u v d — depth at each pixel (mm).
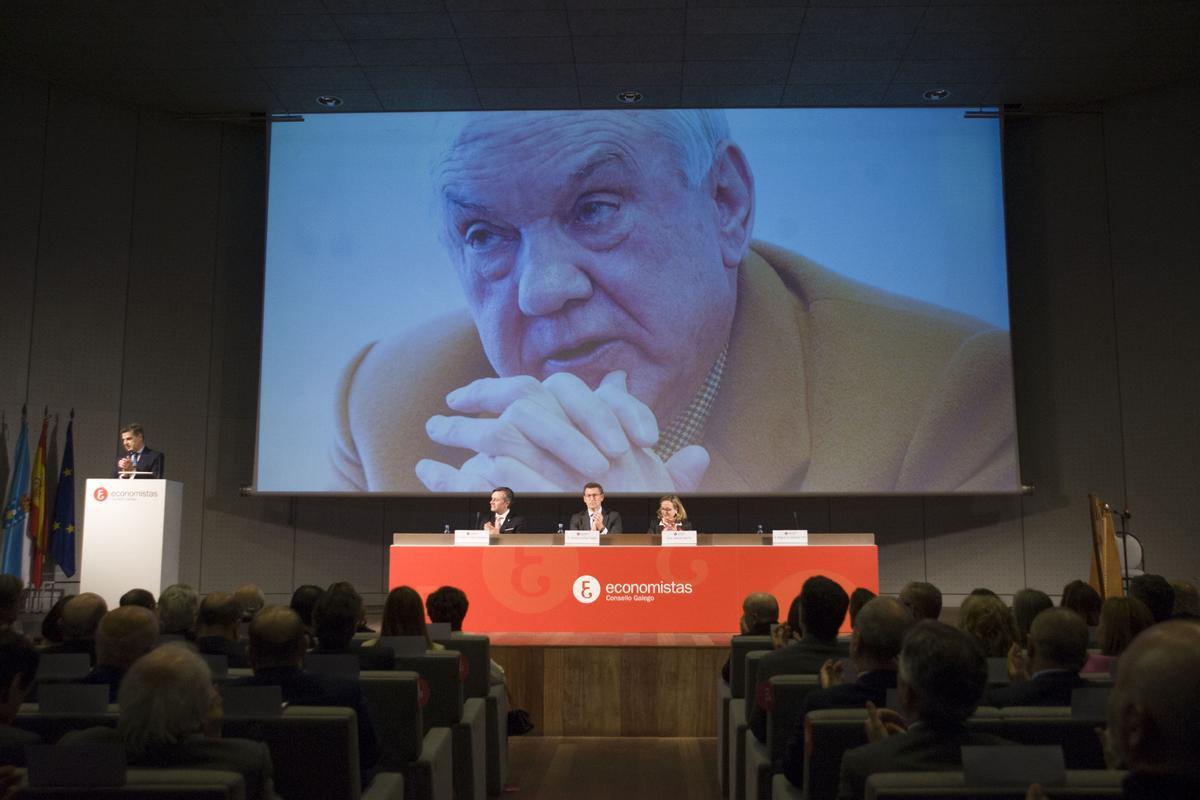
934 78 9086
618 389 9258
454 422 9312
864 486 9156
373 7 7992
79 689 2539
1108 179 9531
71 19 8148
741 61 8805
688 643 5926
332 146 9625
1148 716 1179
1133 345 9305
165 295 9539
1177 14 8086
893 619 2631
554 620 6438
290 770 2453
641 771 5035
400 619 3990
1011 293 9648
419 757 3191
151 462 7215
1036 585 9367
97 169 9359
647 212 9406
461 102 9555
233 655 3713
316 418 9336
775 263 9391
